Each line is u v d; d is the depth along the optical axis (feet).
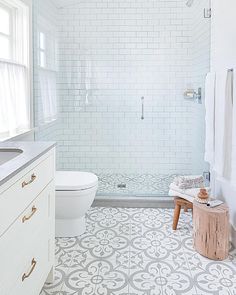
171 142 12.78
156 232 8.31
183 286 5.87
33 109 9.30
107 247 7.45
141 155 12.83
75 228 8.07
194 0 11.60
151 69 12.65
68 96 12.72
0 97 7.13
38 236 4.89
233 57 7.34
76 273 6.31
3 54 7.86
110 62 12.66
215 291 5.71
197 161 11.51
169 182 11.81
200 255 7.06
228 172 7.29
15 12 8.45
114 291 5.71
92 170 12.80
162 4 12.35
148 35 12.52
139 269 6.47
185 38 12.44
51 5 11.32
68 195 7.59
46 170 5.36
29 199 4.40
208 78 8.23
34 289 4.71
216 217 6.72
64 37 12.51
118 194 10.64
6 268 3.58
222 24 8.19
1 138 7.15
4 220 3.49
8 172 3.60
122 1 12.41
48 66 11.00
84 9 12.43
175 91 12.65
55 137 12.08
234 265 6.64
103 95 12.82
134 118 12.84
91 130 12.84
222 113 7.27
